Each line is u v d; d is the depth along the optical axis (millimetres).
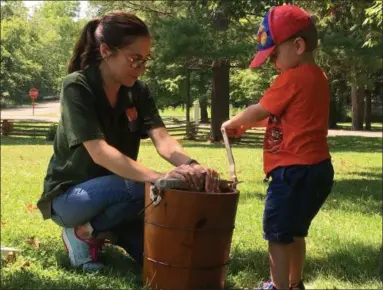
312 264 3918
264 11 8773
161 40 17078
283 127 3154
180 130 25094
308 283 3500
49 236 4598
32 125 27094
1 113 50531
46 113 51219
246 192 7918
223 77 22766
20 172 10648
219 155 15953
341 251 4285
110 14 3457
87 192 3523
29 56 55469
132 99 3676
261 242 4543
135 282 3385
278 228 3066
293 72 3150
